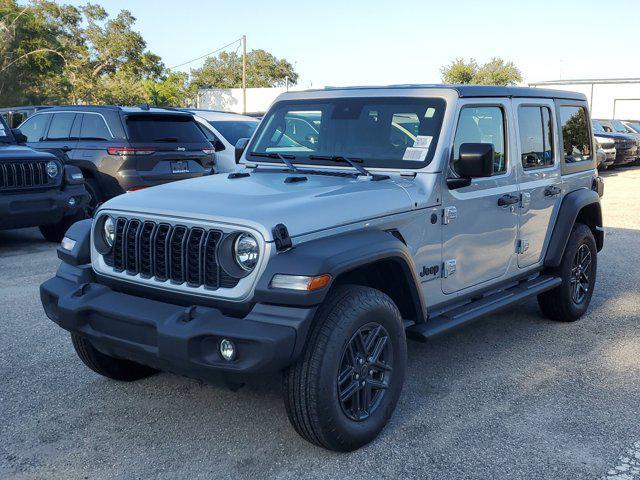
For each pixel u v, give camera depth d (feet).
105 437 12.32
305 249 10.74
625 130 85.46
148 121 32.71
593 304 21.54
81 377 15.06
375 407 11.98
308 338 10.82
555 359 16.48
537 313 20.51
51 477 10.96
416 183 13.53
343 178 13.73
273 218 10.69
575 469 11.21
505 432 12.54
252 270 10.59
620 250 30.22
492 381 15.02
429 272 13.76
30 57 148.66
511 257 16.51
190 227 11.15
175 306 11.22
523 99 16.75
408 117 14.38
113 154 31.63
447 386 14.73
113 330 11.60
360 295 11.37
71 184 29.55
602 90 142.10
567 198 18.51
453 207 14.08
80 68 194.80
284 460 11.48
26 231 35.24
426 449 11.87
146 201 12.18
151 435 12.39
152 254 11.58
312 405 10.78
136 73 205.98
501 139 15.89
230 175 14.25
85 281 12.71
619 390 14.57
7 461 11.44
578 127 19.63
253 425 12.76
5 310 19.94
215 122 40.29
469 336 18.20
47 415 13.19
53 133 34.24
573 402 13.92
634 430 12.65
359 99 15.15
